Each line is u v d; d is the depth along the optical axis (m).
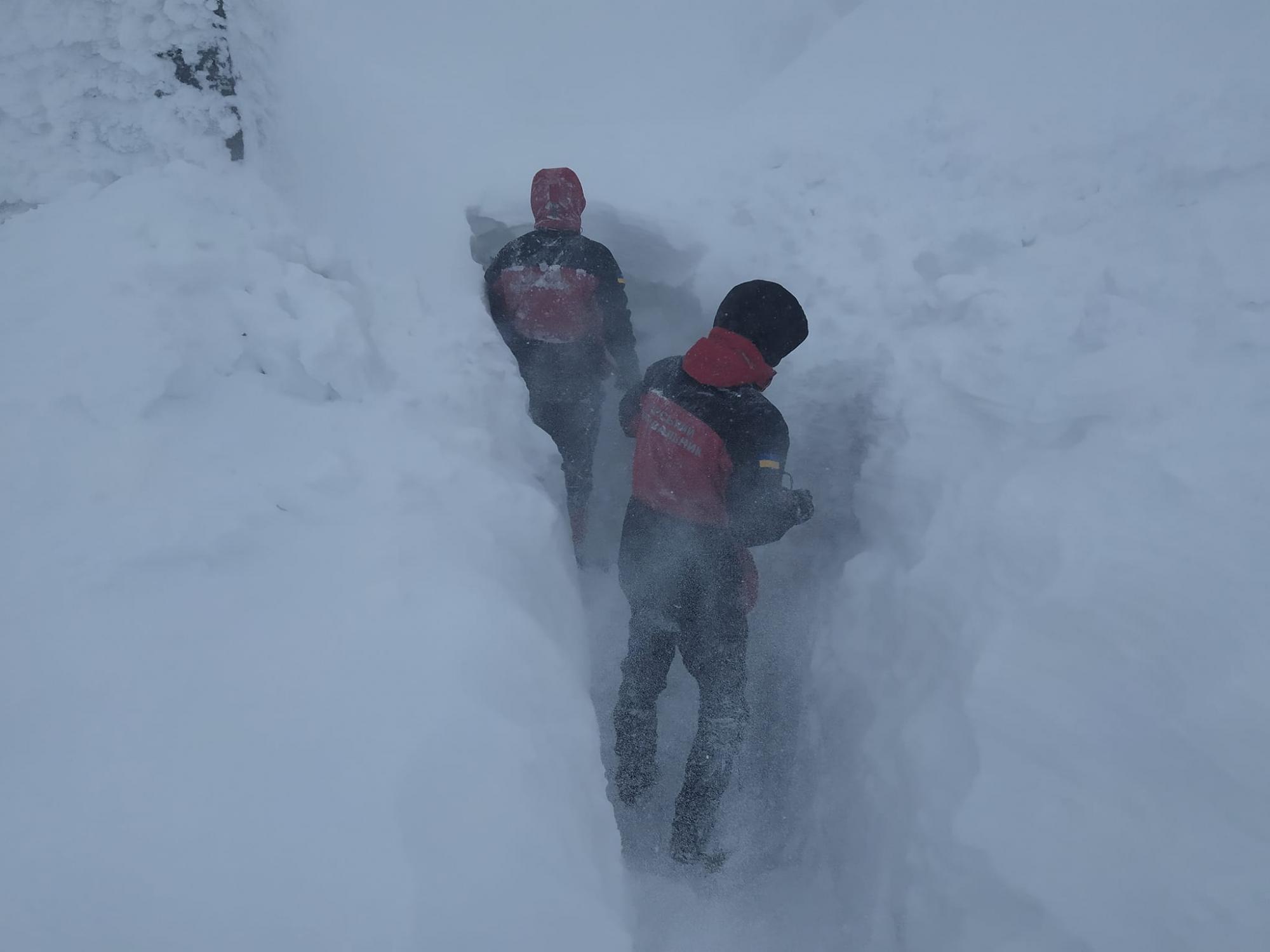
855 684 2.36
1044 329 2.44
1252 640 1.50
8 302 2.10
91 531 1.67
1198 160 2.70
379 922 1.19
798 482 2.91
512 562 2.00
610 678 2.75
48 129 2.59
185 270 2.13
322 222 2.82
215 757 1.33
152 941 1.11
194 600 1.58
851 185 3.36
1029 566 1.87
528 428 2.61
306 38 3.74
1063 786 1.55
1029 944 1.45
